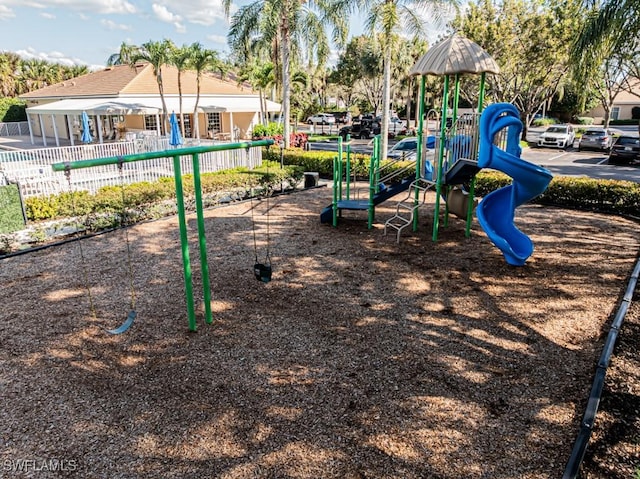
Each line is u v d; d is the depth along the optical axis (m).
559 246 8.55
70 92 29.33
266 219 10.64
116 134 27.30
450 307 6.06
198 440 3.63
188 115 29.06
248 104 28.31
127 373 4.59
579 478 3.20
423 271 7.34
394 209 11.66
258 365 4.71
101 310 6.01
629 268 7.39
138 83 26.38
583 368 4.61
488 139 7.02
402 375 4.52
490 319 5.72
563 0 21.86
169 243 8.83
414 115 47.44
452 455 3.45
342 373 4.55
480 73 8.20
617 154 20.45
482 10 23.80
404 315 5.83
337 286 6.76
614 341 5.01
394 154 18.03
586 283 6.80
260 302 6.23
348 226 10.04
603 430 3.70
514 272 7.26
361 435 3.67
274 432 3.71
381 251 8.33
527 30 23.02
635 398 4.11
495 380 4.42
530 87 26.19
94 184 12.66
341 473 3.28
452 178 8.58
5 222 8.56
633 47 9.62
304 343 5.14
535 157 23.61
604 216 10.98
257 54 21.31
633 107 50.00
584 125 47.59
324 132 38.53
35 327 5.55
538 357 4.82
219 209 11.74
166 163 15.09
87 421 3.87
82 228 9.48
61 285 6.83
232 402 4.11
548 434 3.67
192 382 4.42
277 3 19.30
